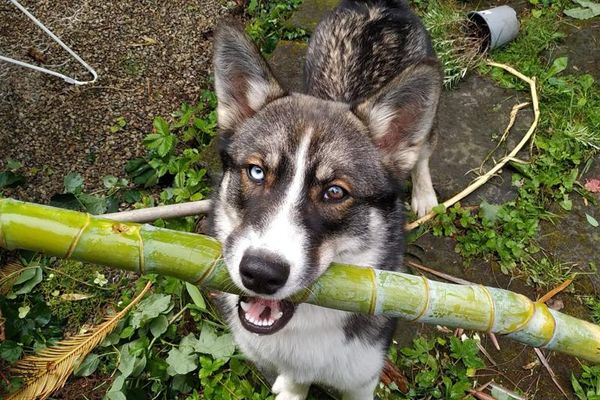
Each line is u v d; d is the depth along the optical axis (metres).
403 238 0.55
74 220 0.36
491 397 0.63
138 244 0.37
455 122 0.89
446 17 1.01
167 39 0.95
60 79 0.87
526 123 0.89
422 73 0.46
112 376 0.63
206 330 0.65
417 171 0.78
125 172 0.80
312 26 1.01
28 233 0.35
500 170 0.84
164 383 0.62
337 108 0.51
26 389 0.57
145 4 0.99
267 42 1.00
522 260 0.75
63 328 0.67
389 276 0.40
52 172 0.78
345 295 0.40
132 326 0.64
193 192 0.77
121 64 0.91
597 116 0.91
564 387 0.65
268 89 0.52
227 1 1.04
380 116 0.50
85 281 0.70
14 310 0.65
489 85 0.94
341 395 0.62
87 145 0.82
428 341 0.67
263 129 0.49
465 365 0.65
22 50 0.89
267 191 0.46
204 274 0.39
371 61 0.75
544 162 0.84
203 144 0.84
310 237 0.43
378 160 0.50
